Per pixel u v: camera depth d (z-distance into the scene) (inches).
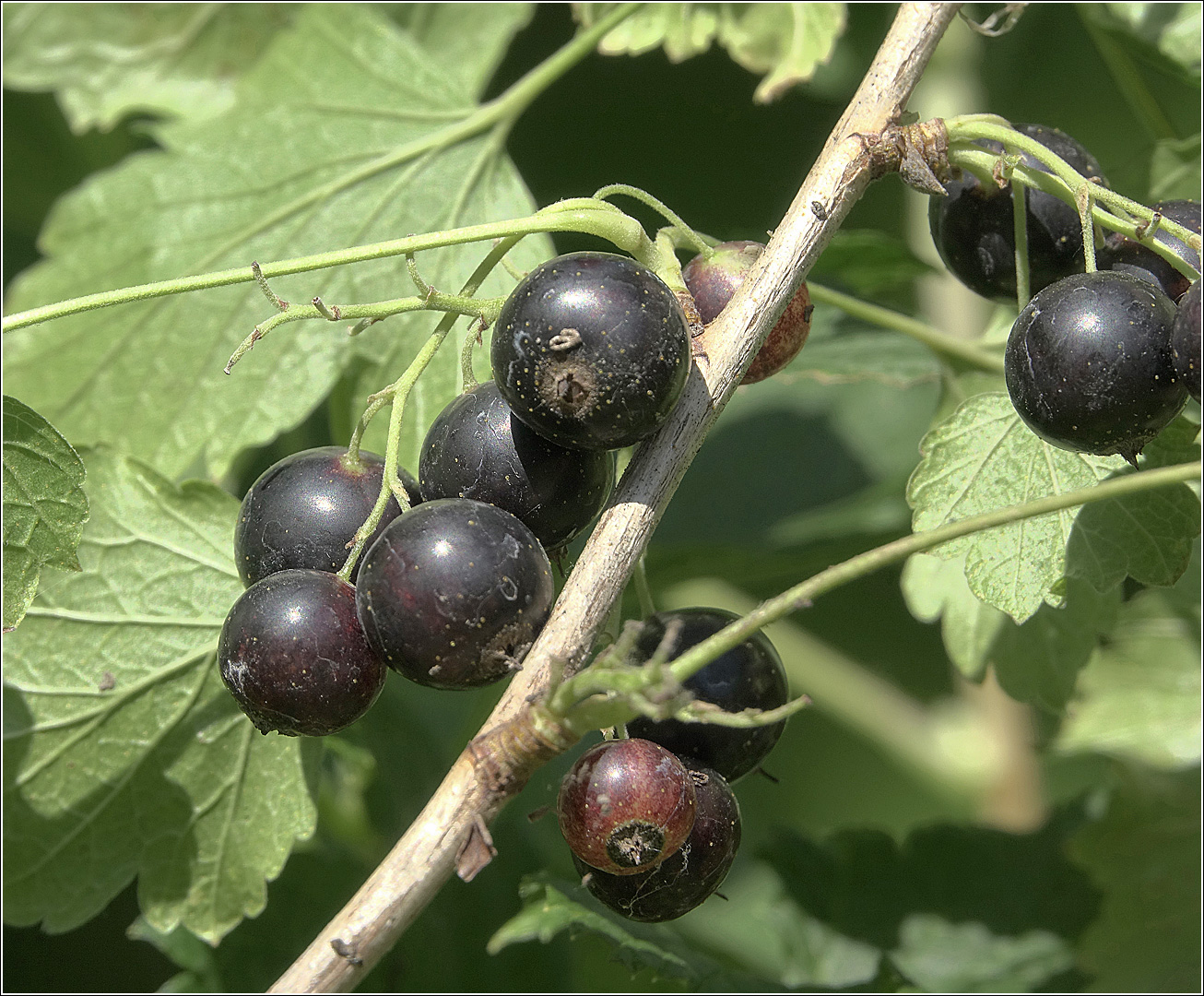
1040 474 9.8
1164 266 9.5
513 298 8.8
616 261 8.8
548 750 8.5
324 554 9.0
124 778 10.3
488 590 8.6
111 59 12.1
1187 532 9.7
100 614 10.3
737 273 9.4
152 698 10.3
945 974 11.4
